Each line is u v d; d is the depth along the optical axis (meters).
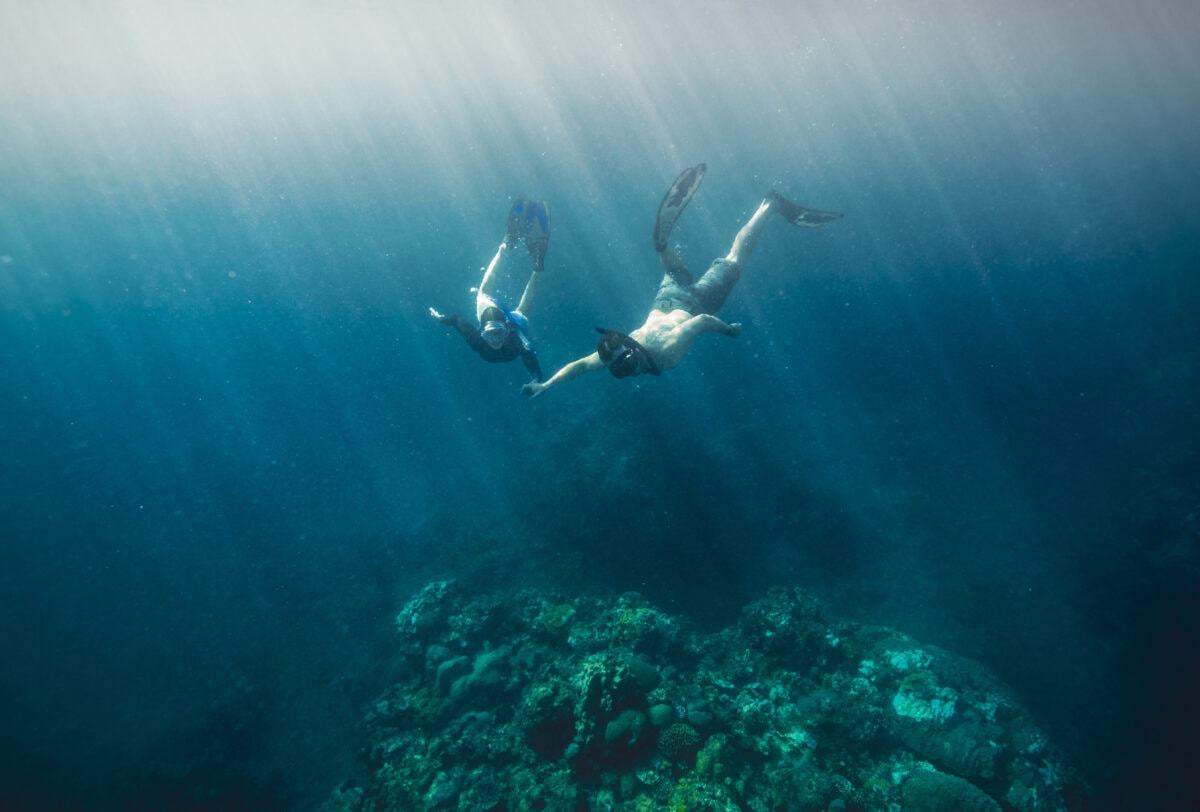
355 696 11.87
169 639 15.03
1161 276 19.23
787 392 18.66
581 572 12.86
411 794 7.30
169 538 19.52
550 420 19.48
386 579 15.20
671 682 7.32
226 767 10.82
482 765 7.31
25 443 29.55
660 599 11.87
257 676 13.16
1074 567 11.90
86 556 19.41
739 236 4.76
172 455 24.61
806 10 32.91
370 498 18.92
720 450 16.17
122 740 12.17
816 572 12.60
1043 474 14.29
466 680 8.88
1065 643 10.55
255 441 23.88
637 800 6.11
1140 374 15.98
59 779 11.43
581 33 35.38
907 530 13.48
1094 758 8.85
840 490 14.80
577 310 24.00
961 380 17.81
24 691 14.05
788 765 6.25
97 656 14.92
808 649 8.40
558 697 7.23
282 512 19.58
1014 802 6.07
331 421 23.27
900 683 7.66
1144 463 13.64
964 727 6.77
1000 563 12.34
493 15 31.86
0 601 17.84
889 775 6.45
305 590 15.80
